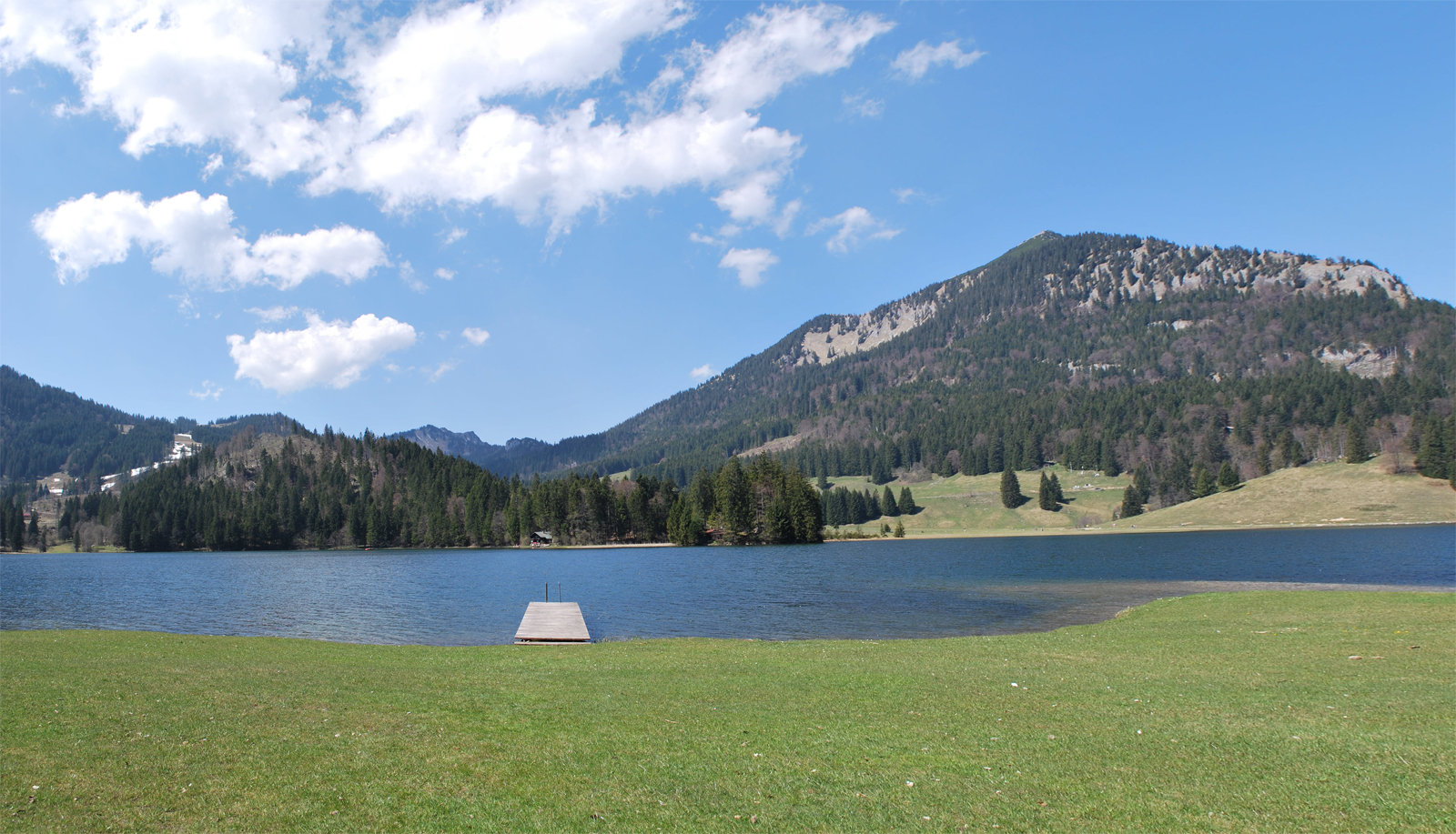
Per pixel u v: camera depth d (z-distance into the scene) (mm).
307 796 12250
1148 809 11672
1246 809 11594
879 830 11016
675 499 184875
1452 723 15867
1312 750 14258
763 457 177125
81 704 18031
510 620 53938
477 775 13297
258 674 23281
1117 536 164000
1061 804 11914
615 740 15469
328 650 30531
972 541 164000
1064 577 77375
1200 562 89062
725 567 103500
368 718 17094
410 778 13125
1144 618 38875
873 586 72750
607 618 51906
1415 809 11391
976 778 13164
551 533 192375
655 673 23891
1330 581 64375
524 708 18312
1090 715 17438
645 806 11953
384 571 110812
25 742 14758
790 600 61500
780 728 16422
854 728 16484
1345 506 159625
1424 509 149500
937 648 29953
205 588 84000
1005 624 46500
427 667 25781
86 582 96625
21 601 71500
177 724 16344
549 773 13414
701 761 14109
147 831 10898
